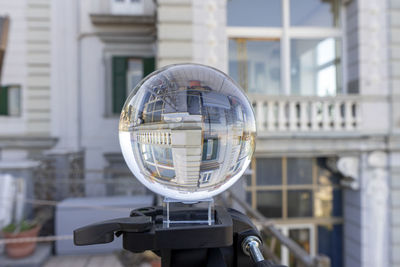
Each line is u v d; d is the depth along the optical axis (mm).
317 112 5234
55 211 4852
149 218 505
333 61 5562
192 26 4625
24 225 4027
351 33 5258
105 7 6859
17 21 6668
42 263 3988
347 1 5293
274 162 5535
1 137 6473
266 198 5504
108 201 4797
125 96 6895
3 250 4047
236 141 590
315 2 5539
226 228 479
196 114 563
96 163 6785
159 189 572
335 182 5637
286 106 5207
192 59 4629
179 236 470
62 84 6789
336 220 5590
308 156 5582
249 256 544
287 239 2316
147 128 580
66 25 6797
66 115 6797
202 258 529
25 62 6707
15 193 4422
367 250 5133
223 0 4703
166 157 559
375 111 5020
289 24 5480
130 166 645
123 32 6805
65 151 5844
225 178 585
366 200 5164
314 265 1839
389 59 5008
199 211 508
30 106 6719
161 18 4574
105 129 6848
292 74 5520
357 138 4977
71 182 5375
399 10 5023
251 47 5414
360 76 5008
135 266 3650
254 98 4836
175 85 581
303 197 5578
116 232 509
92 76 6855
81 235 476
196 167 557
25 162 5016
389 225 5164
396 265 5105
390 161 5121
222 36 4719
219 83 613
